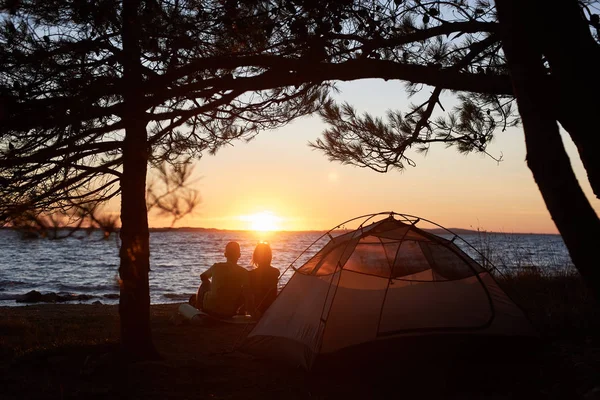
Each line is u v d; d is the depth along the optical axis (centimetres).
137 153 525
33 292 1972
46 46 481
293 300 647
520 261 1215
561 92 346
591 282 314
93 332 820
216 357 615
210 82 494
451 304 654
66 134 465
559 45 346
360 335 582
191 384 504
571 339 656
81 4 467
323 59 504
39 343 712
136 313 561
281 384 522
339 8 500
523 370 547
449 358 573
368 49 514
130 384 495
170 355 621
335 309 593
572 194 322
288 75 492
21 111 455
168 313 1068
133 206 542
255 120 650
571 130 357
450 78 485
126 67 491
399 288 650
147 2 471
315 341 569
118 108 484
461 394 493
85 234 343
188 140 639
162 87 489
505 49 359
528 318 631
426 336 606
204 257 5225
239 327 805
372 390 506
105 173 515
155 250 6769
